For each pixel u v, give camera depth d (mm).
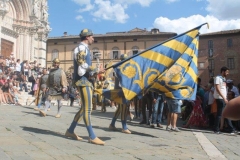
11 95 16625
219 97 8539
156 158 4586
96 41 54969
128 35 53625
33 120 8875
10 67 21656
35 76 21891
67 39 55969
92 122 9500
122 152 4926
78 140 5816
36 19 33344
